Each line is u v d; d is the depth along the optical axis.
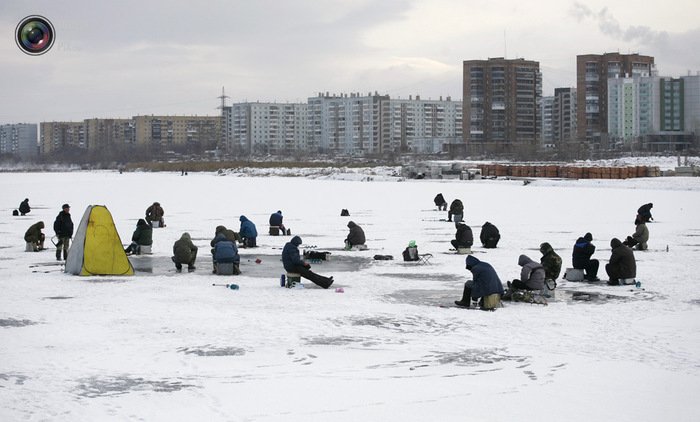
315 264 29.66
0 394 12.55
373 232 42.78
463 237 32.59
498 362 14.73
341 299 21.84
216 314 19.55
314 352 15.57
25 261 30.59
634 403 12.09
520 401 12.23
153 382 13.35
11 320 18.72
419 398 12.42
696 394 12.55
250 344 16.23
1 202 71.81
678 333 17.19
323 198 75.62
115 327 17.92
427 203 67.69
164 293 22.80
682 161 143.50
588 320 18.69
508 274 26.62
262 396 12.55
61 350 15.66
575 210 58.00
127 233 42.00
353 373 13.99
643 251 33.25
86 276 26.31
